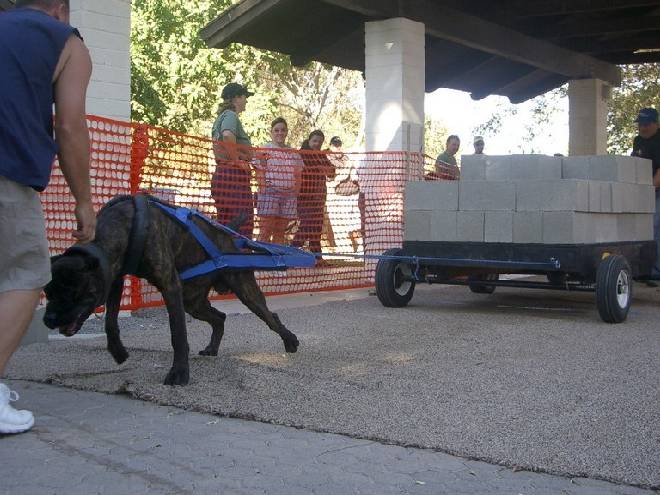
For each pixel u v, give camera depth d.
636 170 9.00
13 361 5.91
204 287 5.72
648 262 9.27
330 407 4.64
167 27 19.84
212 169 10.13
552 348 6.48
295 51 13.14
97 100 7.96
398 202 11.46
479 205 8.21
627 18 14.52
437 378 5.39
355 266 11.48
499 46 13.76
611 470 3.67
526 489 3.52
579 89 17.23
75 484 3.57
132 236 4.82
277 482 3.60
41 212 4.04
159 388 4.96
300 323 7.75
